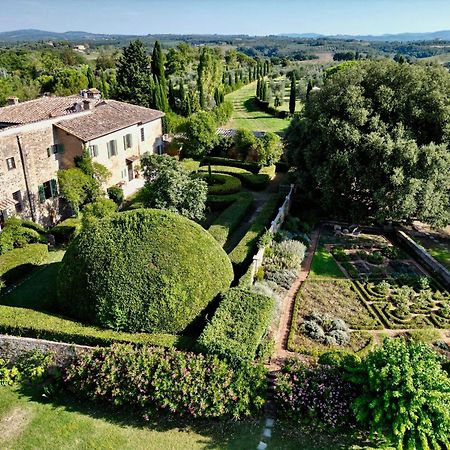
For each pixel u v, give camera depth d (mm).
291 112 69375
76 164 31125
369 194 26031
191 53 132500
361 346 16672
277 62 171625
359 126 25672
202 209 27000
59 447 12438
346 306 19422
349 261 23906
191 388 13039
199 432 12930
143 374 13508
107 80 82250
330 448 12430
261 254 22047
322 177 25891
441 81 25641
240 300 16172
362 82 27156
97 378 13703
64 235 27219
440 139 25219
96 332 15211
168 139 47000
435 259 24141
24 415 13547
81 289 15922
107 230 16750
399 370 11898
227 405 13031
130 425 13195
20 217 28141
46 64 104062
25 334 15633
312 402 12820
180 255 16031
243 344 14102
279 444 12523
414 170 23656
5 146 26312
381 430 11641
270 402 13688
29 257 23156
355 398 12703
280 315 18547
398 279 21703
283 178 39531
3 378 14977
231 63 144625
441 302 19609
